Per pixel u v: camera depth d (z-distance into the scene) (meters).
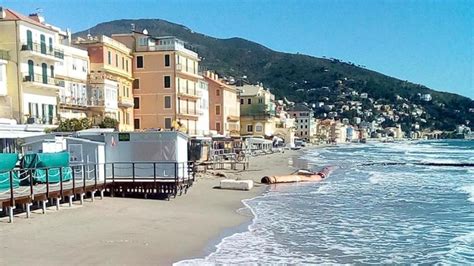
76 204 26.41
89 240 18.55
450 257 18.38
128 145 31.27
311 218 26.31
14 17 47.03
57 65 53.12
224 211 27.72
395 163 77.06
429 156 100.19
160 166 31.02
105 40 62.28
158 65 74.19
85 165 27.58
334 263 17.30
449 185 44.25
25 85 46.88
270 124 134.50
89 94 59.16
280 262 17.19
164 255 17.27
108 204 26.91
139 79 74.62
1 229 19.48
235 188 38.38
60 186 24.45
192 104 82.44
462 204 31.95
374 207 30.48
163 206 27.75
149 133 31.11
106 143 31.33
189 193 33.78
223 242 19.89
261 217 26.36
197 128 85.50
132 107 73.38
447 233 22.72
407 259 18.08
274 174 52.94
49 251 16.67
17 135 35.66
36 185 25.91
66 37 60.16
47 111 50.34
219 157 61.75
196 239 20.16
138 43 75.00
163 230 21.27
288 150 125.75
